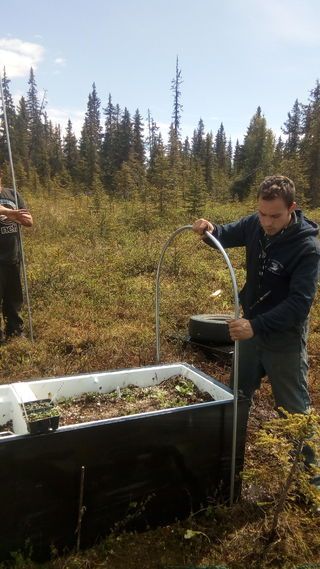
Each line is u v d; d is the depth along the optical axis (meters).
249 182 27.73
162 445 2.21
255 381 2.68
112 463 2.12
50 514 2.04
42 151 37.19
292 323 2.21
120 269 7.93
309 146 25.23
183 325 5.53
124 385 2.77
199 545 2.22
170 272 7.86
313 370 4.36
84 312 5.73
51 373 4.02
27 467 1.94
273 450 2.52
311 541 2.29
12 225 4.68
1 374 4.00
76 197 20.83
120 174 23.62
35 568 2.02
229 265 2.17
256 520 2.39
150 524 2.30
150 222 13.24
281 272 2.33
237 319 2.17
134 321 5.55
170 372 2.89
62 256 8.75
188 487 2.35
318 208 20.64
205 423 2.29
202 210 16.02
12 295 4.84
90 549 2.16
